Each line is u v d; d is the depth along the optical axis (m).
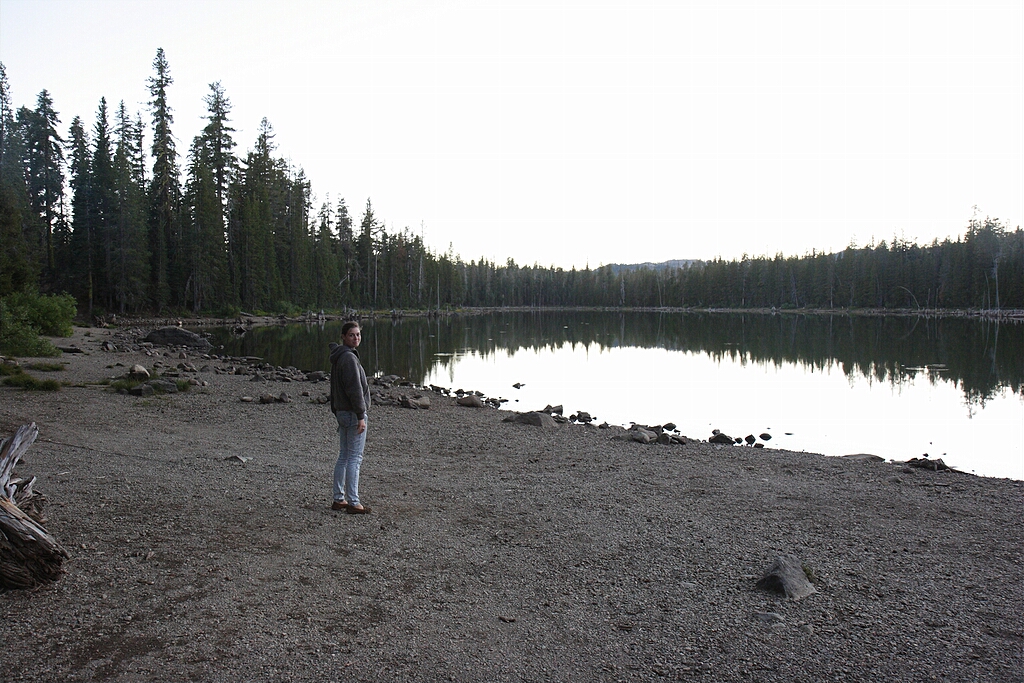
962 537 6.65
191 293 61.34
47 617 4.21
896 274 120.38
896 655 4.15
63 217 58.66
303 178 85.44
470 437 12.07
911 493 8.47
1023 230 117.31
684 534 6.50
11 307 29.64
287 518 6.48
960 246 114.12
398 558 5.58
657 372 29.12
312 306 80.25
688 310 167.62
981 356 34.97
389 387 21.50
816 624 4.57
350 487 6.77
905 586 5.31
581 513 7.15
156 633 4.07
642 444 11.97
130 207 52.97
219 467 8.63
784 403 20.11
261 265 68.06
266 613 4.42
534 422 13.83
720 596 5.02
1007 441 14.36
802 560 5.84
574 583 5.20
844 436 14.87
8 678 3.50
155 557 5.28
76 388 16.28
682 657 4.07
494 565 5.52
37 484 7.23
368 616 4.47
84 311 52.97
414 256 114.44
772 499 8.01
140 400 15.02
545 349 42.31
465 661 3.92
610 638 4.29
